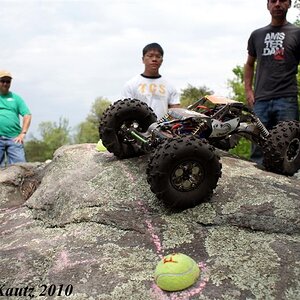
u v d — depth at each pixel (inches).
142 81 38.1
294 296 20.0
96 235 25.6
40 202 31.5
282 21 38.0
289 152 32.8
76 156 37.0
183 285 20.5
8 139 50.6
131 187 29.4
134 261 23.0
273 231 24.9
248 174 31.0
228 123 31.6
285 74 37.6
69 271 22.7
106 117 32.7
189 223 25.5
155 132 29.4
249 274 21.3
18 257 24.4
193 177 25.9
